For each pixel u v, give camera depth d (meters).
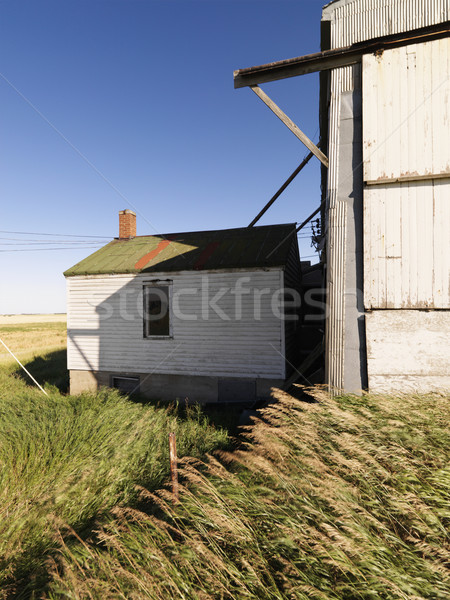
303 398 7.88
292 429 3.73
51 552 2.85
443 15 4.45
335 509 2.42
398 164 4.52
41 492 3.60
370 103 4.67
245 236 10.17
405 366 4.47
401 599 1.80
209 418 7.23
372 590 1.83
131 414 6.25
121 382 9.97
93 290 9.99
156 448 5.02
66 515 3.34
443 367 4.34
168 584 2.03
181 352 9.13
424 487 2.59
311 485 2.64
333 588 1.93
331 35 5.00
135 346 9.56
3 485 3.71
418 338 4.44
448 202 4.37
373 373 4.57
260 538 2.40
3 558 2.87
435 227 4.41
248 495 2.87
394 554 2.13
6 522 3.15
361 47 4.73
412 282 4.48
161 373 9.31
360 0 4.85
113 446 4.70
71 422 5.57
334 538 2.24
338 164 4.90
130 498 3.69
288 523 2.41
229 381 8.71
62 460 4.24
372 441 3.24
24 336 31.86
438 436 3.13
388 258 4.58
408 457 2.98
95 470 4.06
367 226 4.67
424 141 4.44
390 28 4.67
